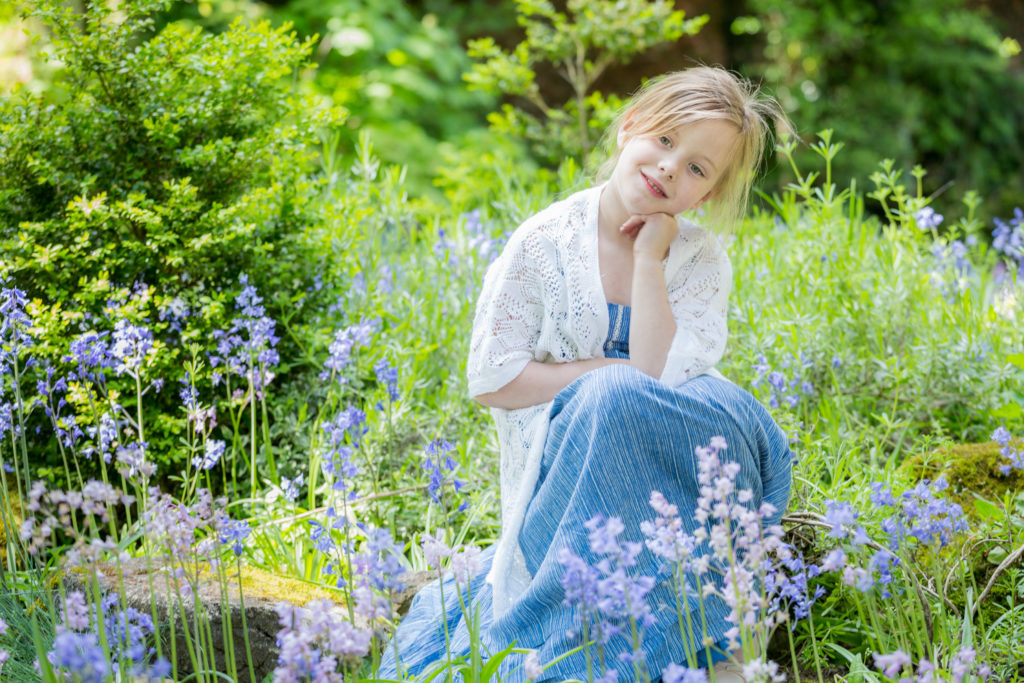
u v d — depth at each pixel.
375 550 1.58
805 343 3.30
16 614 2.10
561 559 1.53
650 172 2.17
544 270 2.24
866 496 2.44
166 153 3.13
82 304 2.82
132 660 1.71
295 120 3.36
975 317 3.48
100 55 3.07
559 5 10.05
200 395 3.08
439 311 3.60
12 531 2.34
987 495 2.59
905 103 10.80
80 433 2.40
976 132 11.38
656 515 1.94
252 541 2.64
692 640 1.73
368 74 8.74
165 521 1.82
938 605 2.05
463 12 10.20
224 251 3.07
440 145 8.48
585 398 1.98
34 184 2.97
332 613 1.70
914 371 3.23
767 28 10.98
